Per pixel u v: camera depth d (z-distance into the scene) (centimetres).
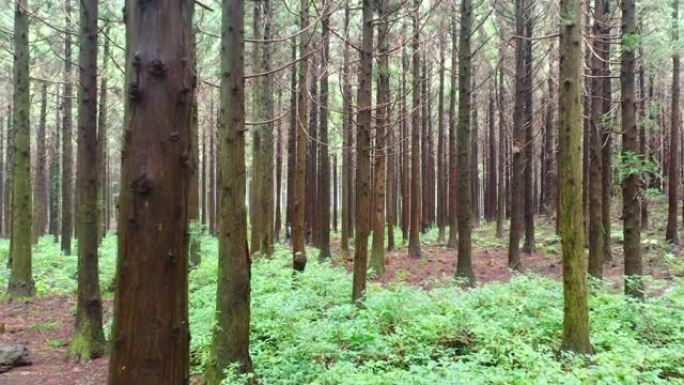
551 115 2420
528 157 1794
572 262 651
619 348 634
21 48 1166
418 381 519
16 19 1161
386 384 526
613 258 1592
